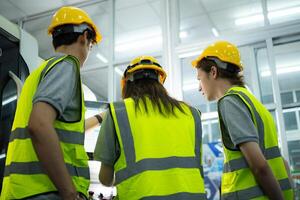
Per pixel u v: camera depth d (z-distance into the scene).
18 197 1.00
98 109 2.23
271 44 3.52
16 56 1.94
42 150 0.95
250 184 1.26
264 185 1.19
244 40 3.65
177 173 1.13
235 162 1.31
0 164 1.68
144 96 1.25
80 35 1.27
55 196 1.01
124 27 4.59
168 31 4.07
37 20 4.86
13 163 1.06
